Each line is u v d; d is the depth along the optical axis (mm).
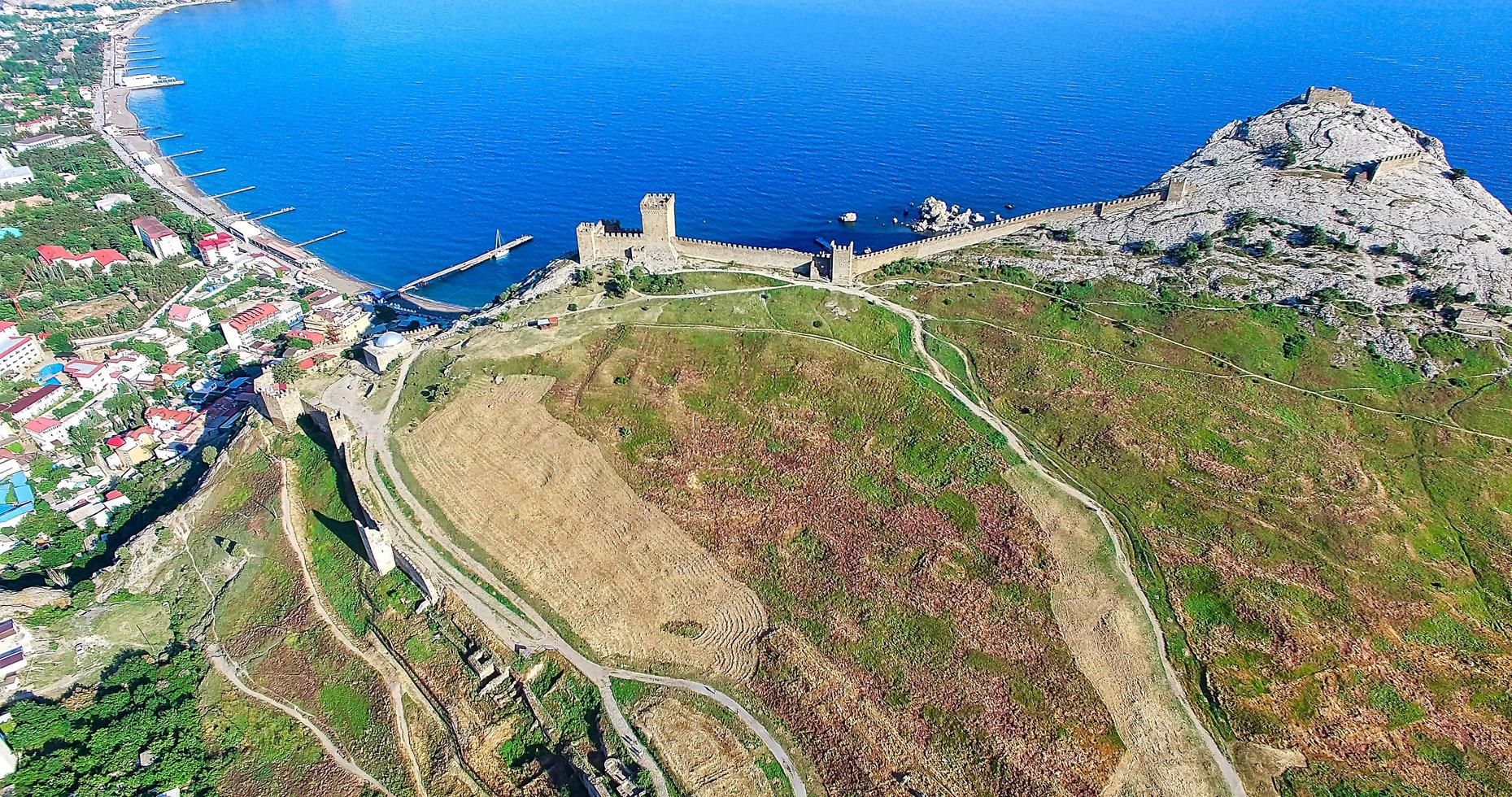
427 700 107812
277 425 140000
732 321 154750
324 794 102000
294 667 113938
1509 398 140000
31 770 98062
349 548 123562
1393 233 174000
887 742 96688
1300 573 112562
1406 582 111625
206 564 126812
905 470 129875
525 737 102375
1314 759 93125
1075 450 133375
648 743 98312
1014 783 91938
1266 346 151250
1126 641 105375
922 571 114312
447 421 135000
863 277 169875
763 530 120938
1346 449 132625
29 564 132875
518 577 116938
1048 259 175625
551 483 127500
